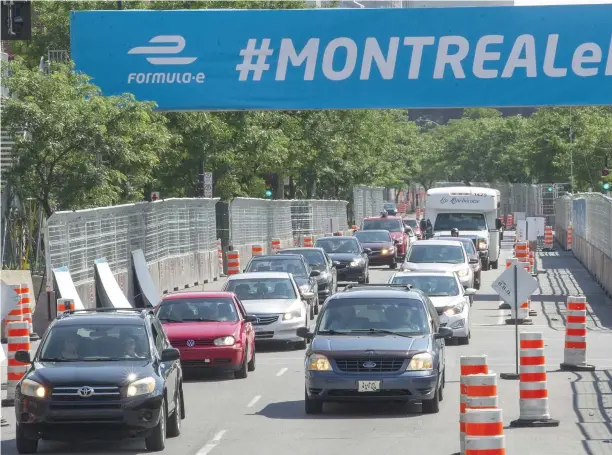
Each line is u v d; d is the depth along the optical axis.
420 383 29.16
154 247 71.19
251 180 99.31
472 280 64.06
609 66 60.44
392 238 101.31
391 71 61.28
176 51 62.47
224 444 25.59
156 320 27.69
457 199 92.88
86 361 25.28
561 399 32.06
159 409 24.52
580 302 38.56
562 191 172.62
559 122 167.75
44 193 60.25
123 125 60.50
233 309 39.22
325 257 66.31
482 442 15.82
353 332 30.69
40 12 79.38
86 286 55.47
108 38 62.66
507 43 60.75
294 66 61.91
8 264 60.75
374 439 25.98
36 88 60.03
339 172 128.88
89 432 24.16
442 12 60.97
